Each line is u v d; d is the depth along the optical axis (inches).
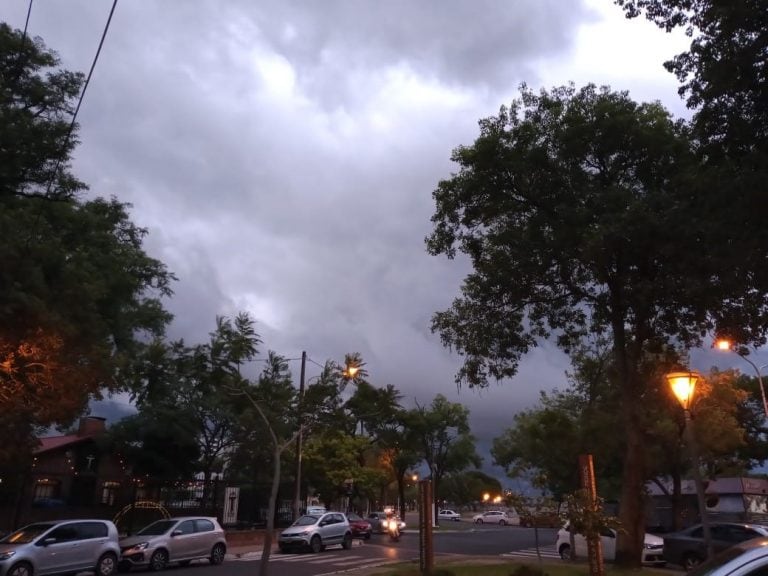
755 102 491.8
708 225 521.7
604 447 949.2
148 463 1291.8
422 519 718.5
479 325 879.7
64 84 721.6
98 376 742.5
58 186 726.5
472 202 837.2
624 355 826.2
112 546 783.1
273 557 1052.5
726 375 1251.8
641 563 791.7
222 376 618.5
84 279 697.0
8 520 1096.8
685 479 1705.2
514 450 1974.7
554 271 837.2
